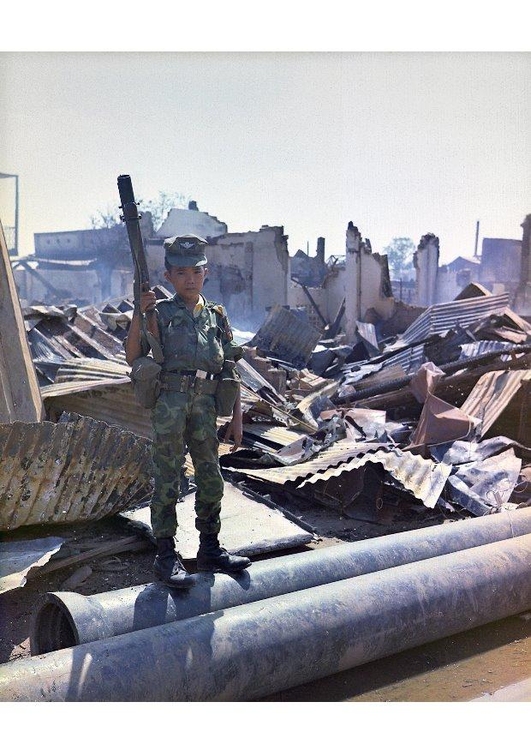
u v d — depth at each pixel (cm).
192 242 352
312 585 383
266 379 1156
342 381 1210
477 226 2331
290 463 664
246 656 323
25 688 287
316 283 3241
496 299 1428
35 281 2972
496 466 670
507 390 810
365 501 605
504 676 369
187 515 519
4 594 432
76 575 454
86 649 304
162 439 345
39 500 455
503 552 416
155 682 304
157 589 349
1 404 540
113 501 494
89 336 855
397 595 369
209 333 354
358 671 374
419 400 911
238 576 368
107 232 2991
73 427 452
